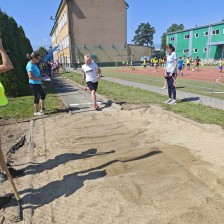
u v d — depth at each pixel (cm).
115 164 428
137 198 332
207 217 290
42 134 607
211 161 425
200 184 358
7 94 1166
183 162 426
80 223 294
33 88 778
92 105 924
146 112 773
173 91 883
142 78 2095
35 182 388
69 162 447
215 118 684
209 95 1077
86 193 350
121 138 556
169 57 866
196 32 5138
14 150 516
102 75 2498
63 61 5747
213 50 4834
